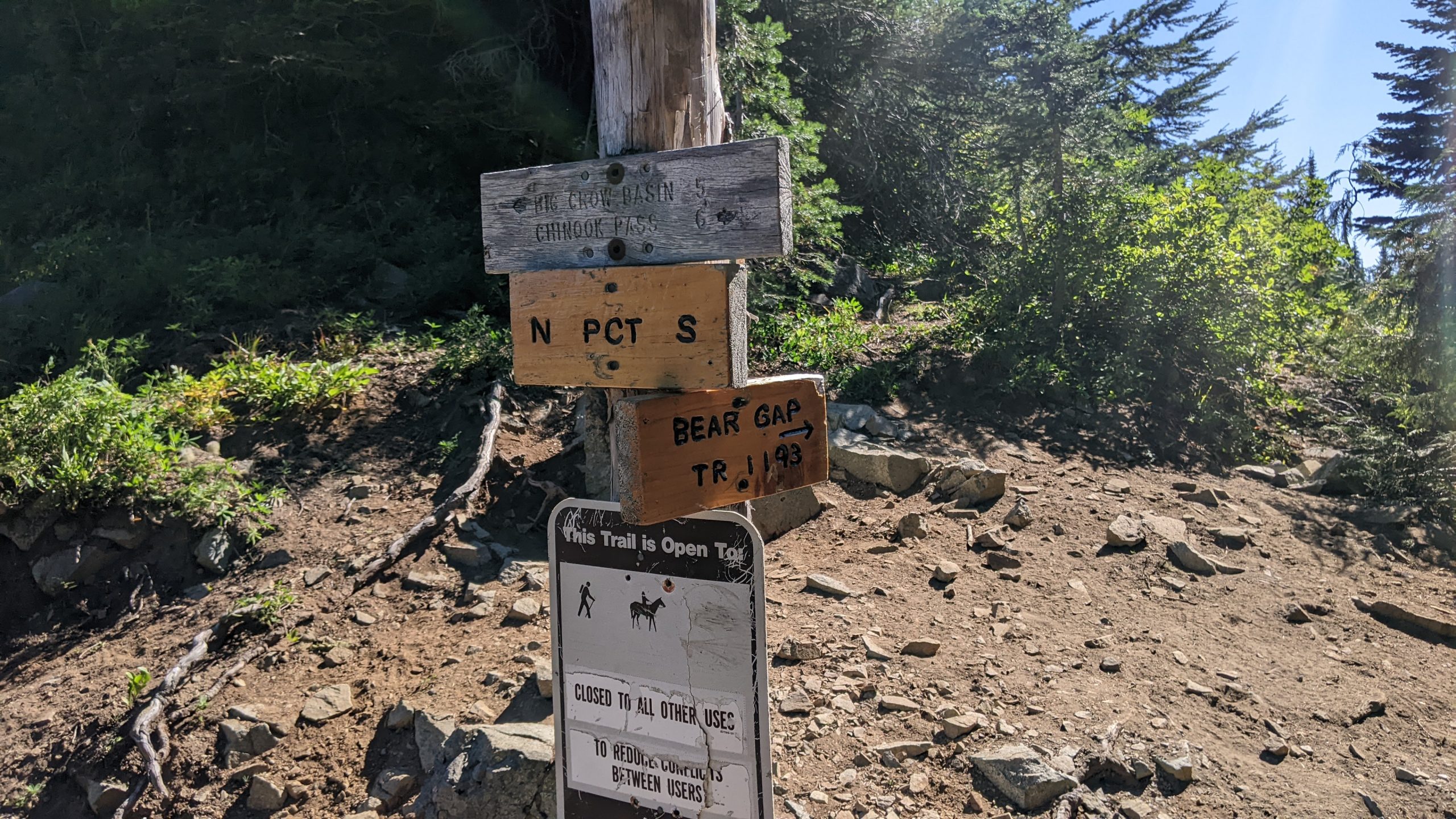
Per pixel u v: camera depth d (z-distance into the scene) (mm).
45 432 6215
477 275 10016
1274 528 6734
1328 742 4375
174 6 10750
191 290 9609
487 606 5363
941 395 8500
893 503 6621
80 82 12281
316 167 12195
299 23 10688
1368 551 6465
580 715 2926
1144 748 4098
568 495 6438
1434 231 8461
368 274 10508
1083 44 10695
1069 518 6438
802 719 4281
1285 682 4836
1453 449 7285
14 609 5719
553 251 2672
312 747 4422
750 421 2668
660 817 2809
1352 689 4812
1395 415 8602
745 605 2662
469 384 7820
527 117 11266
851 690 4461
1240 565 6105
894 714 4309
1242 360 8883
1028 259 9453
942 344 9367
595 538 2881
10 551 5914
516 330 2734
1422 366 8383
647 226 2525
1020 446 7617
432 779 4020
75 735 4648
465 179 12578
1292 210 11734
